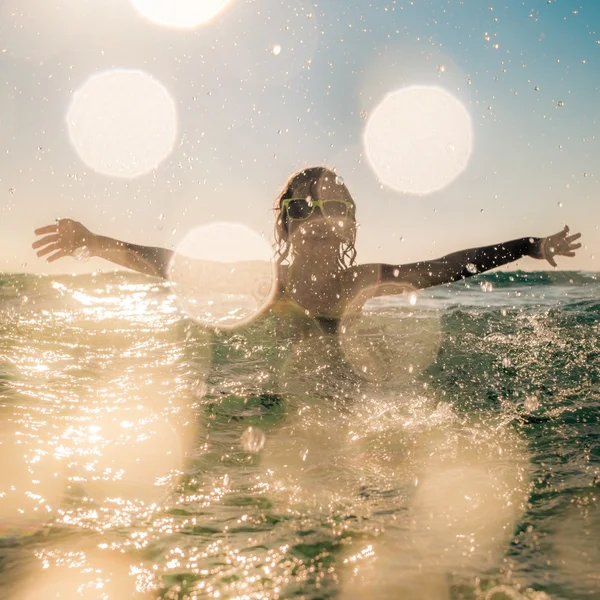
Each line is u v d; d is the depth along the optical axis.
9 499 0.99
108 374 1.89
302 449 1.27
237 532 0.91
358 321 2.28
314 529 0.92
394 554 0.85
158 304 3.73
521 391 1.70
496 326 2.65
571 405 1.57
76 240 2.25
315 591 0.76
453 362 1.98
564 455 1.22
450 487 1.08
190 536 0.90
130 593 0.74
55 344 2.35
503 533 0.91
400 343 2.21
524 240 2.32
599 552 0.85
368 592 0.75
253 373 1.86
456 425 1.43
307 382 1.75
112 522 0.93
